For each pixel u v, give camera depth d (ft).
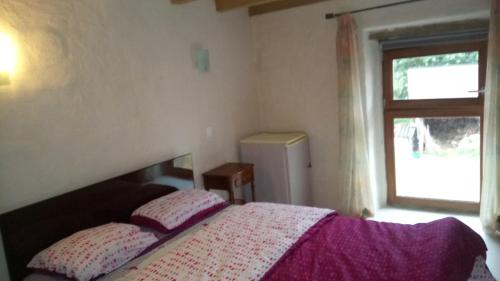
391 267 5.76
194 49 10.97
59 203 7.25
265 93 13.96
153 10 9.57
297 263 6.15
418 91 12.32
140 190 8.96
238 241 6.93
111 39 8.49
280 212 8.26
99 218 7.97
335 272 5.78
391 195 13.51
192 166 10.69
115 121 8.63
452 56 11.57
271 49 13.48
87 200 7.74
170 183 9.89
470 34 11.05
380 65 12.69
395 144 13.17
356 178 12.12
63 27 7.49
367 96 12.24
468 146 12.07
